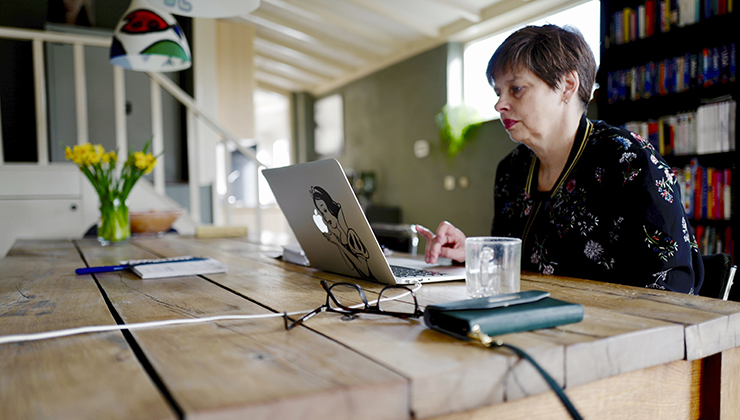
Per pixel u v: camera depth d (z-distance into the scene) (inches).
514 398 17.7
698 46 107.9
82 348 20.2
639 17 117.4
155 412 13.6
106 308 29.1
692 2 106.8
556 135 44.4
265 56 268.2
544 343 19.3
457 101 209.6
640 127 119.6
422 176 226.2
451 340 20.4
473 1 175.6
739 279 100.7
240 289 34.9
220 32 190.7
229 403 13.8
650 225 37.7
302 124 314.8
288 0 195.3
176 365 17.6
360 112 270.2
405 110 235.3
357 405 15.0
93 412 13.7
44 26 136.7
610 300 28.6
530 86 42.0
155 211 89.9
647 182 38.5
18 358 18.9
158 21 83.6
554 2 161.8
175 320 24.0
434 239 42.4
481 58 201.0
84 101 116.9
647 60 118.7
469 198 199.8
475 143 195.2
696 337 22.5
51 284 38.5
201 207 161.9
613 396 20.7
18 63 142.6
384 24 206.4
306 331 22.4
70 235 109.8
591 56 42.6
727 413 24.3
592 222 42.1
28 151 143.4
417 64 225.8
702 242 109.0
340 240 36.9
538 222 46.8
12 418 13.4
